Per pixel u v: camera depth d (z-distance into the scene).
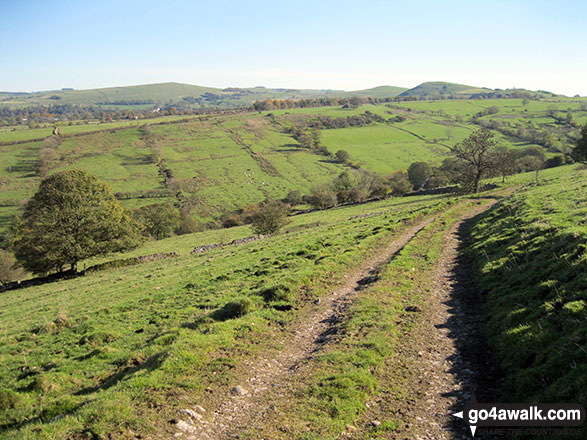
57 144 171.25
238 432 8.80
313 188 124.69
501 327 12.51
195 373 11.59
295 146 191.75
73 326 20.69
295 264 25.62
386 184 113.94
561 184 36.38
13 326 24.08
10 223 102.94
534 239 18.47
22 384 14.12
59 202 47.78
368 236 32.22
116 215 52.50
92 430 8.61
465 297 16.91
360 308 16.03
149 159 165.25
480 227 29.78
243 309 16.97
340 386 10.23
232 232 75.88
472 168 66.19
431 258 23.61
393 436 8.44
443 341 13.03
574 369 8.64
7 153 161.00
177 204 126.19
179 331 15.55
